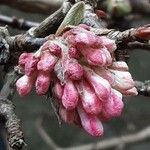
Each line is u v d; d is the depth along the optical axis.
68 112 0.12
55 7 0.20
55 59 0.11
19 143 0.12
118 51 0.12
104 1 0.19
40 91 0.11
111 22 0.19
